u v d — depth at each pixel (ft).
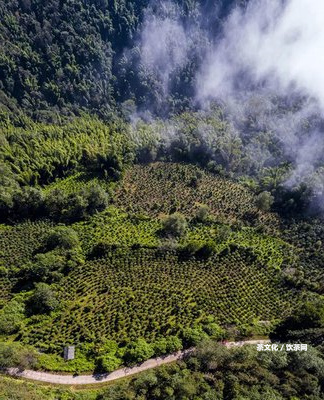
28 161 350.23
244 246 282.36
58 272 242.78
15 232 288.92
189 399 153.69
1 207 299.38
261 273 261.44
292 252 294.87
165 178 377.71
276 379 168.66
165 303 224.33
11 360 175.01
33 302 217.36
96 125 431.84
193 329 206.39
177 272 252.01
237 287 245.65
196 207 343.87
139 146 402.31
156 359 188.75
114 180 365.81
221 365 178.19
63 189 348.59
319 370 176.35
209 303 228.84
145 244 273.75
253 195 367.04
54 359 184.44
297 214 345.92
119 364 183.42
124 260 258.37
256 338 211.00
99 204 324.19
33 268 238.68
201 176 381.81
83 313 214.28
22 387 163.84
